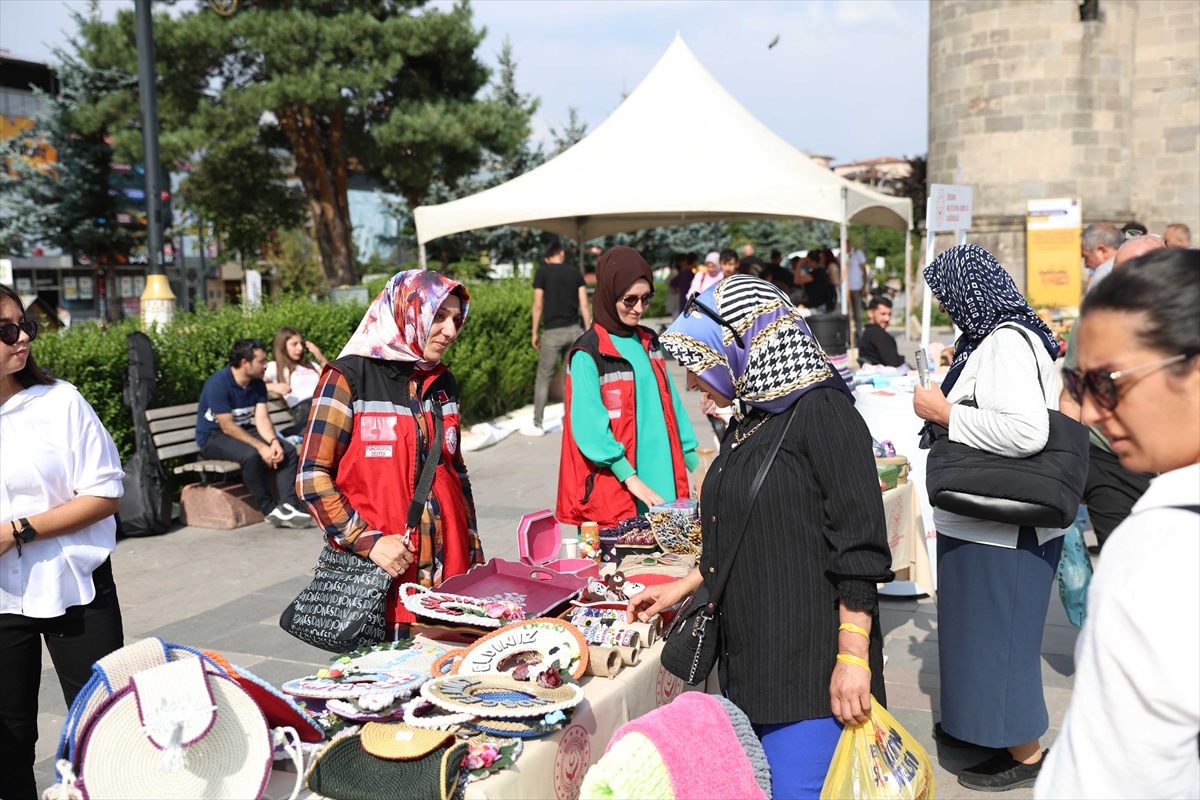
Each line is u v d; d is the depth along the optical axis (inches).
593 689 92.9
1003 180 809.5
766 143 442.3
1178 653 44.8
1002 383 118.2
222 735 69.5
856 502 84.3
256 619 208.4
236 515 286.7
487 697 84.0
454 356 429.1
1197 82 818.8
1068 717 50.5
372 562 109.0
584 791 74.9
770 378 87.9
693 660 94.2
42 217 1066.1
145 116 425.7
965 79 815.7
